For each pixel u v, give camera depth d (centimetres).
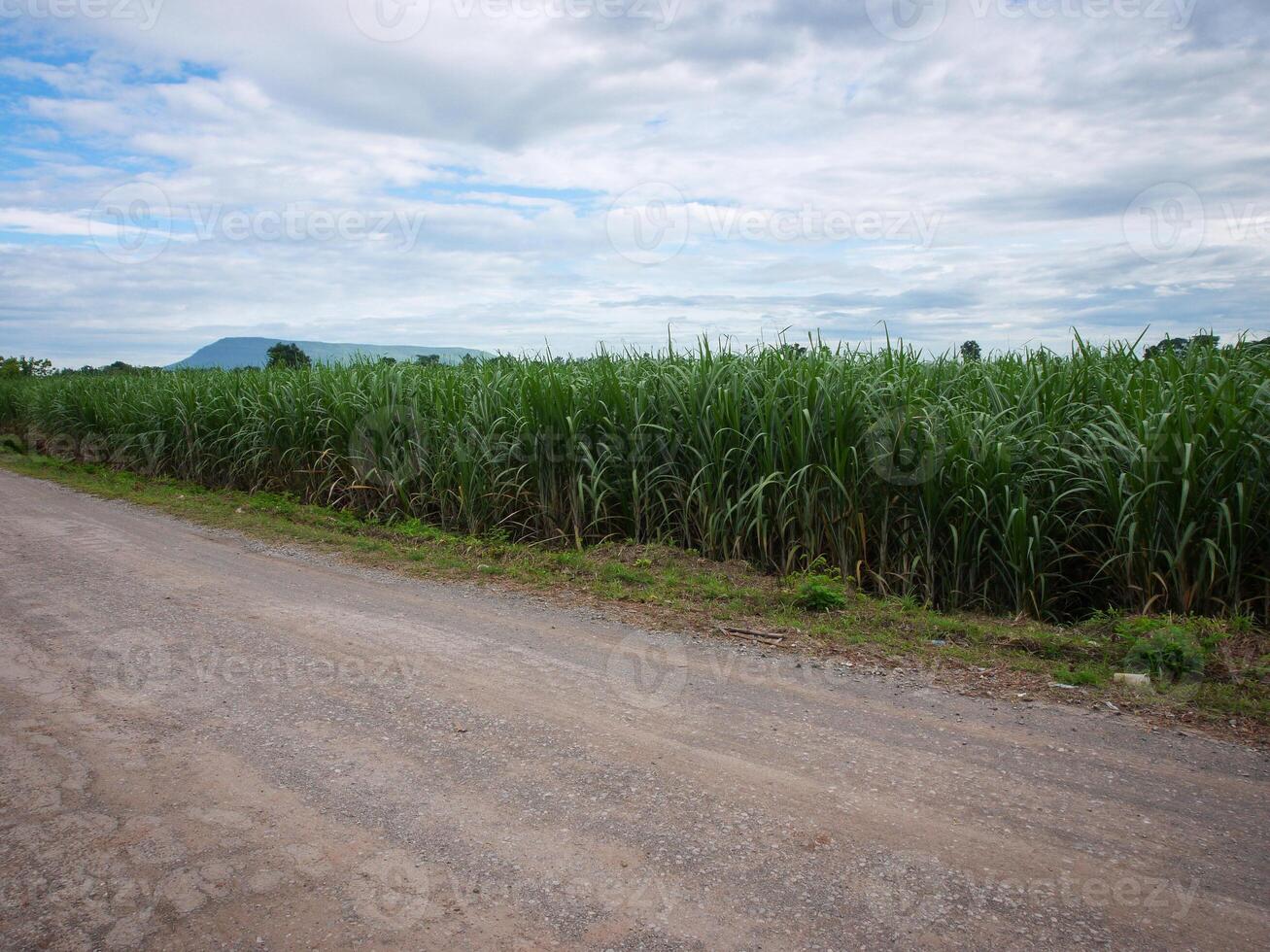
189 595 640
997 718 409
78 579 683
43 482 1371
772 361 780
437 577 720
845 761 361
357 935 244
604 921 252
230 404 1316
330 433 1088
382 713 409
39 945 238
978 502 628
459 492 912
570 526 838
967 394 722
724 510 742
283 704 419
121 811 314
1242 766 356
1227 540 552
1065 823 309
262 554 816
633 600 633
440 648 514
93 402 1709
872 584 671
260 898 262
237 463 1251
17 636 525
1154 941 241
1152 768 354
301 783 338
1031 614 610
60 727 390
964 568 643
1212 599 550
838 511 676
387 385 1053
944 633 548
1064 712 417
